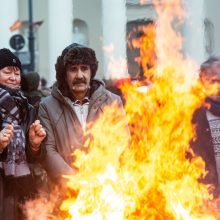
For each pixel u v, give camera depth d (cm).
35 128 783
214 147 897
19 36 2759
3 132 762
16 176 792
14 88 814
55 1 3872
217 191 889
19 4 4178
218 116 901
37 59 4144
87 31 4281
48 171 814
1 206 794
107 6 3809
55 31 3875
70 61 821
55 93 834
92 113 830
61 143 823
